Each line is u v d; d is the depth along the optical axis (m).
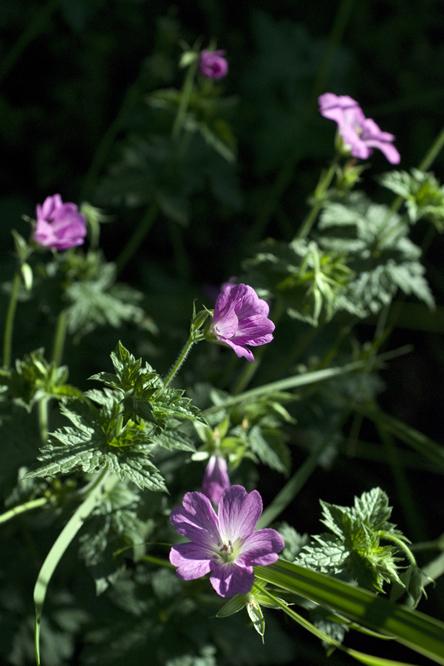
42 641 0.73
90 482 0.66
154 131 0.89
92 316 0.75
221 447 0.66
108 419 0.62
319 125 1.05
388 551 0.63
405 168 1.08
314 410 0.83
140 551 0.65
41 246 0.69
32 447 0.67
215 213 1.03
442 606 0.76
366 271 0.76
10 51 0.96
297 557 0.63
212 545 0.60
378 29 1.16
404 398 0.97
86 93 0.99
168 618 0.73
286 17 1.15
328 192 0.76
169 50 0.90
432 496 0.89
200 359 0.83
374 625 0.60
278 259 0.72
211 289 0.94
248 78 1.06
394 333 1.01
